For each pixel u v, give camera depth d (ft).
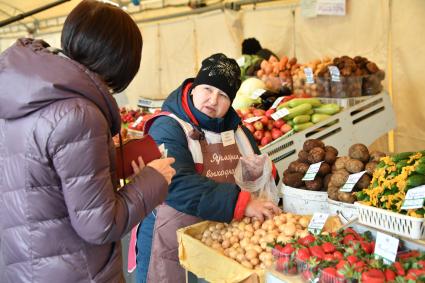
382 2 13.51
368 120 11.04
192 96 7.25
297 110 10.39
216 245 5.92
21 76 4.06
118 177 5.07
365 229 5.39
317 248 4.74
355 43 14.51
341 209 6.31
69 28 4.39
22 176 4.17
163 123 6.90
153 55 24.23
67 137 4.00
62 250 4.28
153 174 4.70
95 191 4.07
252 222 6.20
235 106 12.34
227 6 19.06
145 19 24.23
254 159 7.06
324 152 7.16
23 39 4.50
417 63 12.91
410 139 13.39
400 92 13.44
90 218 4.08
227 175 7.10
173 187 6.36
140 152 5.18
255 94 12.15
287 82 12.70
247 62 15.03
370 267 4.26
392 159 5.48
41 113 4.08
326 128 10.50
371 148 14.43
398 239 4.74
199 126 7.07
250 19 18.34
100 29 4.32
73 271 4.31
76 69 4.16
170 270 6.73
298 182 7.17
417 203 4.84
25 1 24.58
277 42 17.26
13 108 4.09
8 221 4.30
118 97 18.61
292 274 4.75
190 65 22.03
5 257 4.42
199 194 6.23
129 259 7.61
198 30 21.01
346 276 4.17
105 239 4.18
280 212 6.34
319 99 11.43
